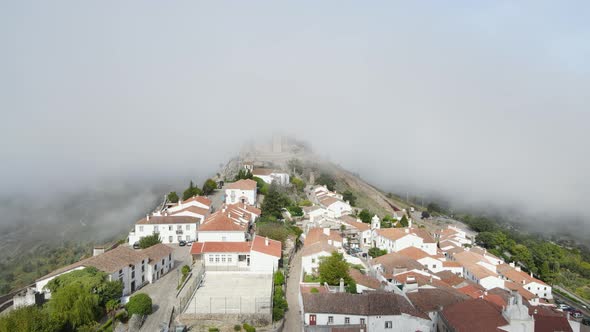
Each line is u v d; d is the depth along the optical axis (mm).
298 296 86562
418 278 93938
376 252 129000
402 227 160125
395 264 105438
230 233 110125
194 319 71125
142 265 88375
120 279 79500
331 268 86375
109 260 81562
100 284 71500
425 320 70750
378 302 72312
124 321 70188
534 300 110312
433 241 136000
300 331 71688
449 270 121812
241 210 137250
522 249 188375
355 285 84375
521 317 62656
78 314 63625
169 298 80500
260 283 88688
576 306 129375
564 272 192125
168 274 96062
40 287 77125
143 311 71188
